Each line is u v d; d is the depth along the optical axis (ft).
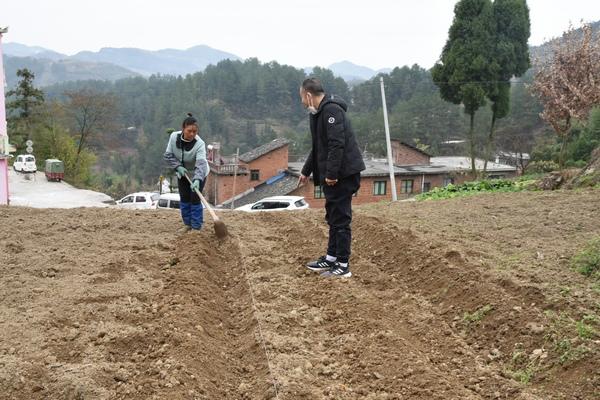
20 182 127.75
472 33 105.50
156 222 27.50
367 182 134.41
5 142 80.74
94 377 12.41
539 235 25.64
